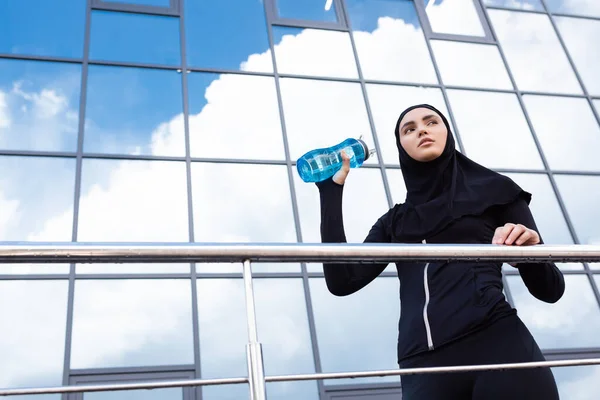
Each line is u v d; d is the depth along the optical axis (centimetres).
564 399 627
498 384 132
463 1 927
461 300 142
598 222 769
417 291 152
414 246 127
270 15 823
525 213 157
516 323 139
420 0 904
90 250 111
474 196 158
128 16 773
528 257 133
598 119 855
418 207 161
